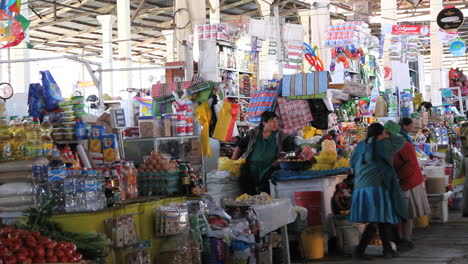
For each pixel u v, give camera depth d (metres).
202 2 12.00
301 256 6.97
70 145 5.81
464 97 17.50
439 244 7.68
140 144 7.48
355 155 6.70
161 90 9.51
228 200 6.45
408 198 7.38
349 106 11.56
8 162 5.01
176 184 6.05
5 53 19.50
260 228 6.11
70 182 4.77
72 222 4.71
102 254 4.61
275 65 14.91
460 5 27.53
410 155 7.38
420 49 18.73
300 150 7.99
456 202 11.33
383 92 14.23
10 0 6.78
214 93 8.52
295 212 6.75
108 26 22.14
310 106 8.96
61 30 24.70
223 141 8.63
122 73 20.02
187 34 11.97
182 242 5.40
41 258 4.06
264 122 7.60
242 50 12.20
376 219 6.50
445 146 11.55
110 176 5.16
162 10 21.61
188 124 7.83
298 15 23.38
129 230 5.00
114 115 6.68
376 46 16.30
